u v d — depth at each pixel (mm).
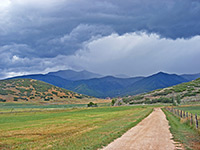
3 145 18766
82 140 17406
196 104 110312
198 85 185000
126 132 21562
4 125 41719
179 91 176625
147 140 16781
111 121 36750
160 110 74625
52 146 15711
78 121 43562
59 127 32781
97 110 97750
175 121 33688
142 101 169125
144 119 38375
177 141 16375
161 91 195125
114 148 13945
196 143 15664
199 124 24781
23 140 21406
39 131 28719
